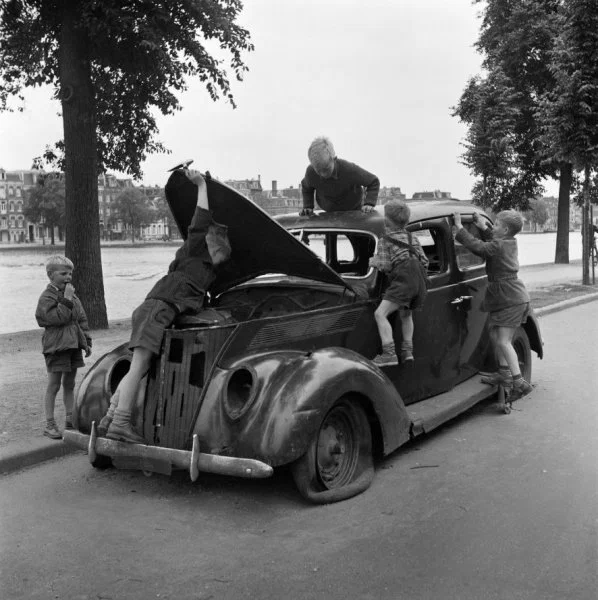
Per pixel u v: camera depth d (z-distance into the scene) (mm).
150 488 4516
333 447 4234
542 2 26828
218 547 3604
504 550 3461
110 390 4605
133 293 21047
